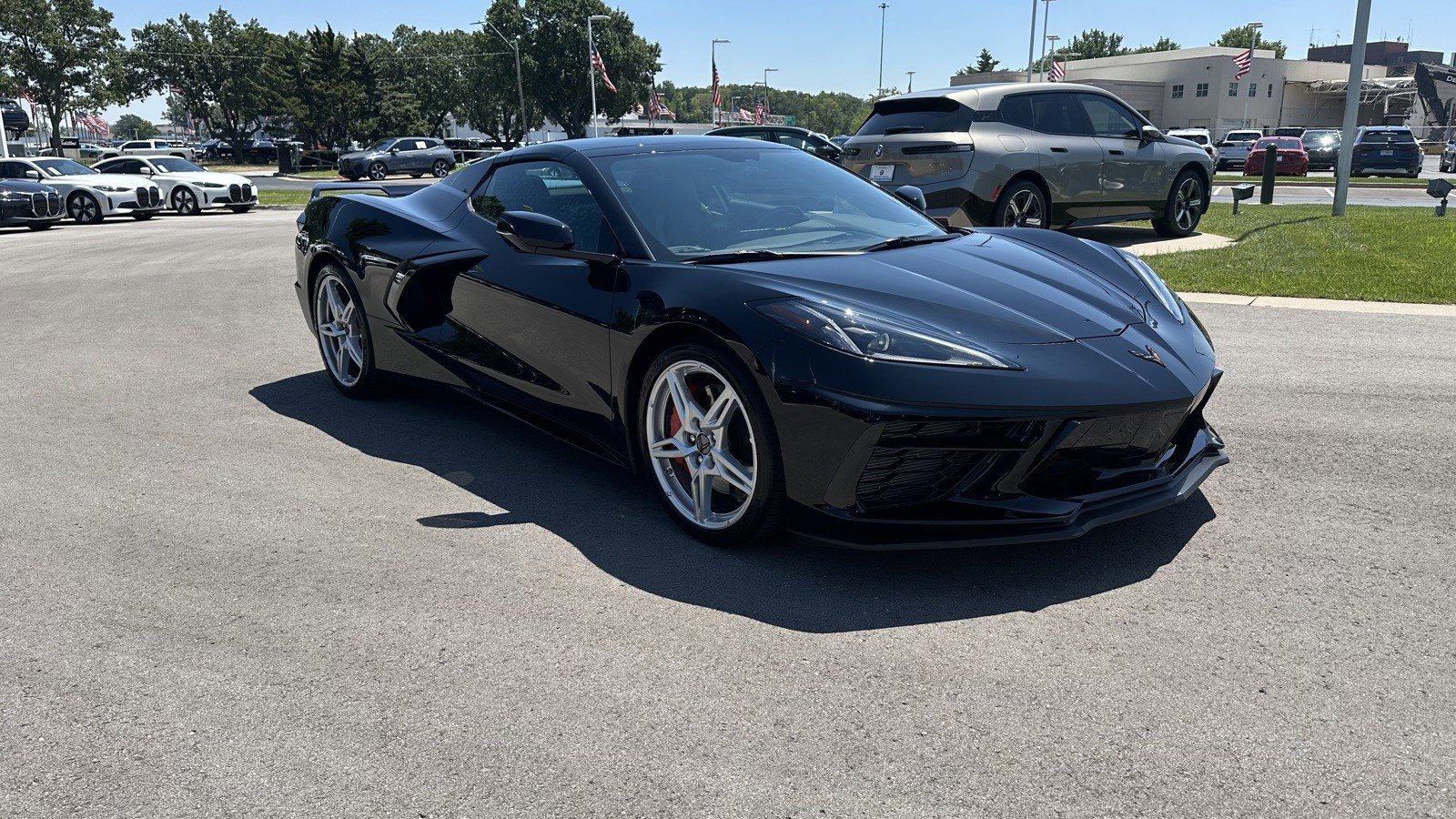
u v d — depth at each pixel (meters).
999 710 2.07
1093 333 2.80
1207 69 59.97
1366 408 4.18
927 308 2.76
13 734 2.05
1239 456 3.64
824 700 2.12
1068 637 2.38
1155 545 2.90
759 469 2.70
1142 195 9.38
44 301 7.97
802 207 3.57
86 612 2.58
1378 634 2.36
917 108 8.73
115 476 3.65
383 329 4.30
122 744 2.01
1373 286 6.76
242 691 2.20
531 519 3.18
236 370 5.35
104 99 71.94
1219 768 1.87
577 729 2.04
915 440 2.49
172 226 17.33
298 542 3.01
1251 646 2.31
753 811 1.78
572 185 3.54
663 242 3.20
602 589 2.67
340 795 1.84
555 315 3.33
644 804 1.80
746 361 2.65
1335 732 1.97
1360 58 11.39
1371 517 3.06
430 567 2.82
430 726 2.06
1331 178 24.25
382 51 87.50
